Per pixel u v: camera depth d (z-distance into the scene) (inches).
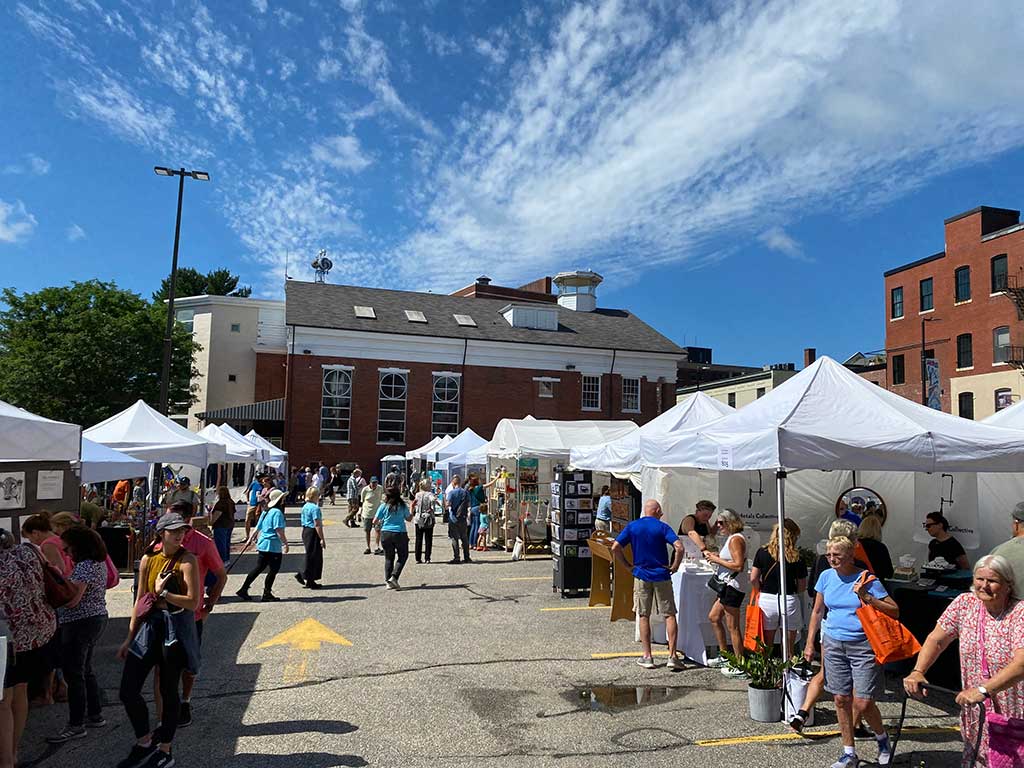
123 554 541.0
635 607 310.2
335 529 892.6
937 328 1524.4
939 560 293.0
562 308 1939.0
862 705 193.2
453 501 632.4
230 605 431.5
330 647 333.1
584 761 203.2
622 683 280.5
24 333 1441.9
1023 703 141.7
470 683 279.3
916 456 256.5
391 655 319.9
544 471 736.3
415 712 245.1
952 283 1489.9
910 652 191.5
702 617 313.4
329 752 209.2
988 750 143.9
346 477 1489.9
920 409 303.7
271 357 1815.9
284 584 508.1
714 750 211.8
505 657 317.7
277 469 1261.1
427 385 1578.5
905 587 287.3
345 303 1625.2
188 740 218.4
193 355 1808.6
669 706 252.7
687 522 349.7
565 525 472.1
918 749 210.8
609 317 1947.6
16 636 184.9
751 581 267.0
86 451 419.2
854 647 195.6
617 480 588.1
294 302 1576.0
